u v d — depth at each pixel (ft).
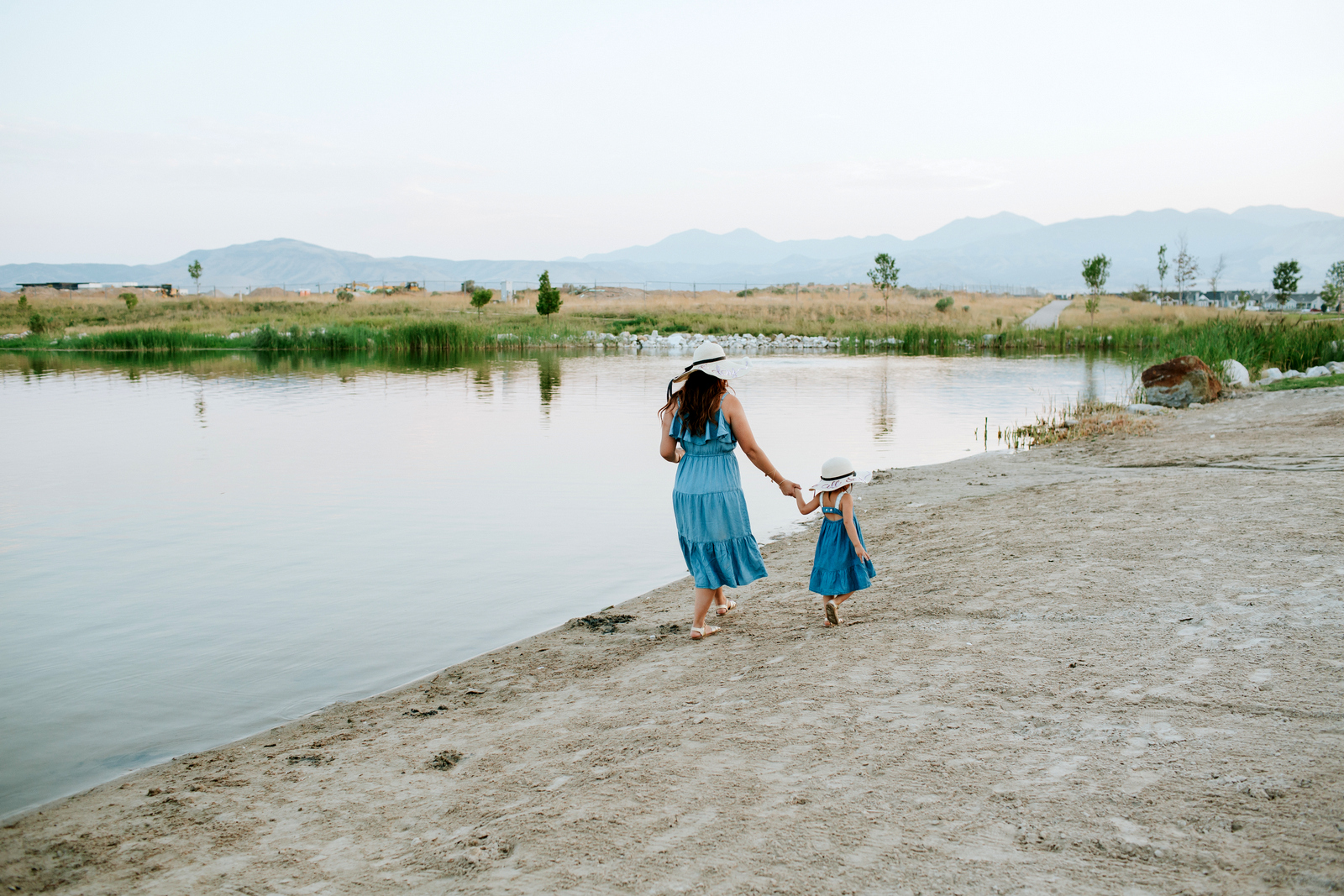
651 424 59.21
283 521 32.50
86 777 13.88
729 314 226.17
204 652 19.67
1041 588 18.66
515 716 15.20
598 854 9.53
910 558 23.93
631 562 27.07
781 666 15.96
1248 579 17.37
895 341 158.51
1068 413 59.88
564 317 217.15
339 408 68.08
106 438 52.54
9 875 10.62
